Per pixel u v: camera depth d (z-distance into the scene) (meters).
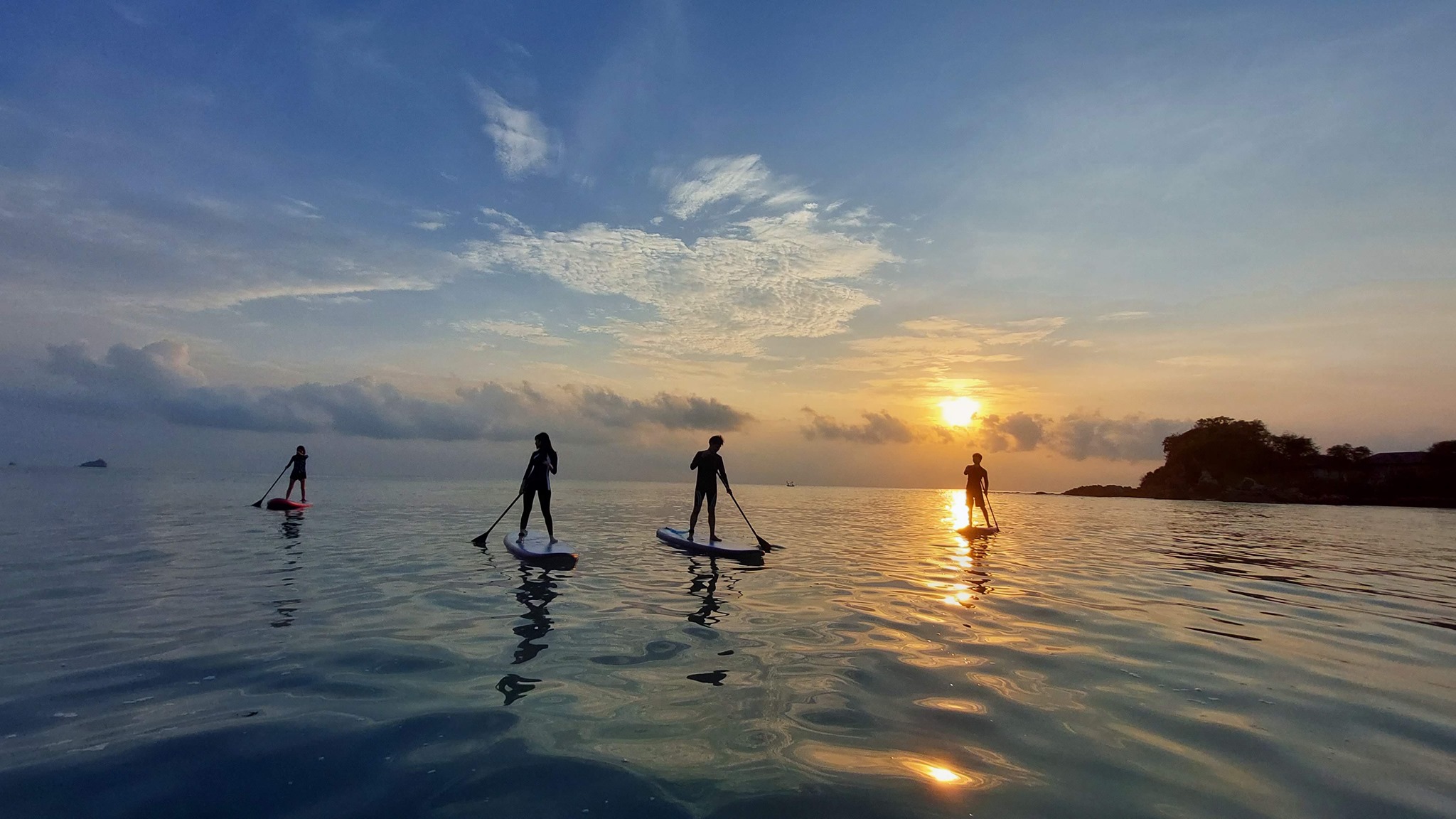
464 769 3.15
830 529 18.66
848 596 7.74
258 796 2.87
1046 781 3.19
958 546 14.03
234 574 8.20
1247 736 3.79
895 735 3.68
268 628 5.67
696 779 3.10
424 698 4.07
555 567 9.58
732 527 18.34
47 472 78.81
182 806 2.77
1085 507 43.75
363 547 11.18
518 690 4.26
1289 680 4.84
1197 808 2.95
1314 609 7.66
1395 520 32.22
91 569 8.44
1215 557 13.04
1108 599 7.92
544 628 5.88
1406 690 4.68
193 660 4.75
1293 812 2.93
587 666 4.79
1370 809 2.97
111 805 2.77
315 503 23.83
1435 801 3.06
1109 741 3.69
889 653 5.29
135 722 3.64
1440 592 9.21
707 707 4.02
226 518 15.80
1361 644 5.98
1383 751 3.62
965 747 3.55
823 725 3.79
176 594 7.02
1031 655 5.33
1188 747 3.62
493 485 56.50
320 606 6.55
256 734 3.50
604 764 3.24
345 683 4.32
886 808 2.88
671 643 5.48
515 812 2.76
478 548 11.39
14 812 2.69
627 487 75.31
